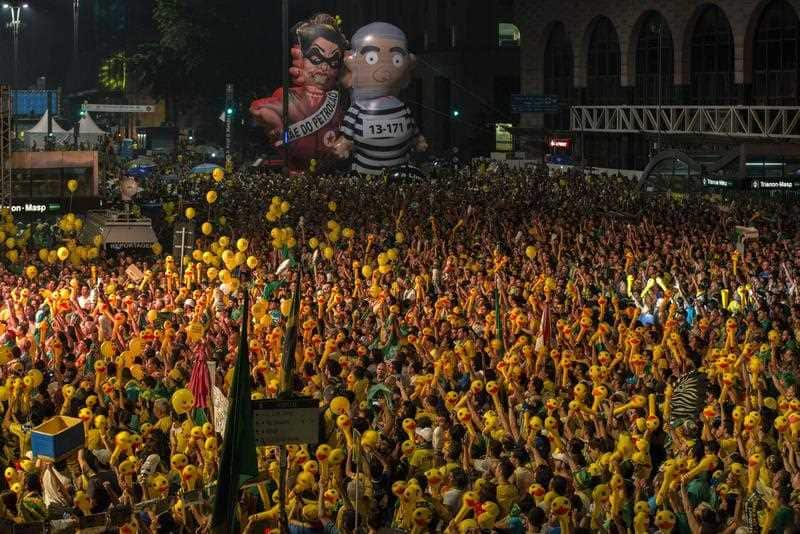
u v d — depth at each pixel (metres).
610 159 89.88
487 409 18.17
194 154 107.69
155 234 40.50
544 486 14.62
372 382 20.70
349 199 50.53
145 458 16.33
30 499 14.71
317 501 14.26
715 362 19.42
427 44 120.00
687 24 81.19
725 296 27.03
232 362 21.02
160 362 21.38
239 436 12.46
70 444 15.12
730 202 47.75
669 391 17.92
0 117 48.06
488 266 31.53
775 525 13.69
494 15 116.44
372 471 15.40
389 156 84.19
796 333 23.33
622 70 88.38
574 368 19.84
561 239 35.41
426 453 15.98
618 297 28.23
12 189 49.34
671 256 31.89
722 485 14.37
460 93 114.25
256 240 37.25
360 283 29.09
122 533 13.22
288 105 78.44
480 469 15.92
